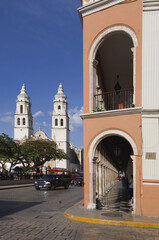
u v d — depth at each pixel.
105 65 14.13
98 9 10.88
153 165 9.12
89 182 10.45
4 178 36.47
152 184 9.03
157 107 9.35
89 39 11.09
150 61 9.59
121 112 9.83
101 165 13.78
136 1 10.02
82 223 8.07
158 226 7.55
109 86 16.80
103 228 7.44
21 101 95.81
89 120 10.68
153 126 9.31
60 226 7.66
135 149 9.45
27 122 95.00
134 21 9.98
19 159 48.12
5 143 40.94
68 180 27.97
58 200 15.10
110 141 14.16
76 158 131.62
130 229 7.36
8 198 16.27
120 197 15.23
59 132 97.88
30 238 6.30
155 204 8.88
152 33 9.66
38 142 52.41
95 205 10.40
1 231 6.98
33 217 9.17
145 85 9.55
